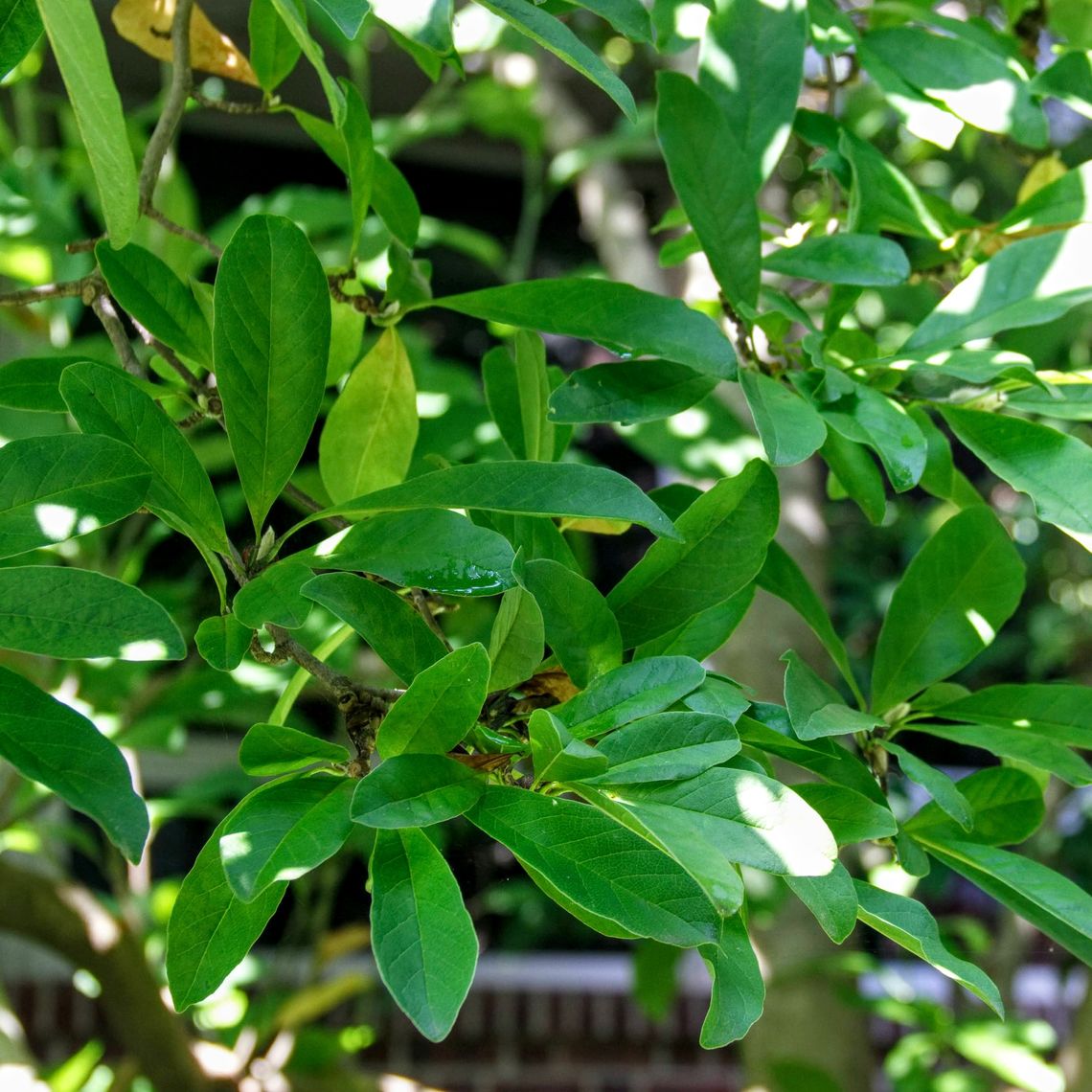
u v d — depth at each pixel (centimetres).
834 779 66
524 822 57
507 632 61
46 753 55
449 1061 257
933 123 81
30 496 58
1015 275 72
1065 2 98
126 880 167
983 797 73
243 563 64
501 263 185
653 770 57
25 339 146
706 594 65
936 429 74
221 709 121
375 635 61
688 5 78
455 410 103
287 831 57
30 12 65
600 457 246
